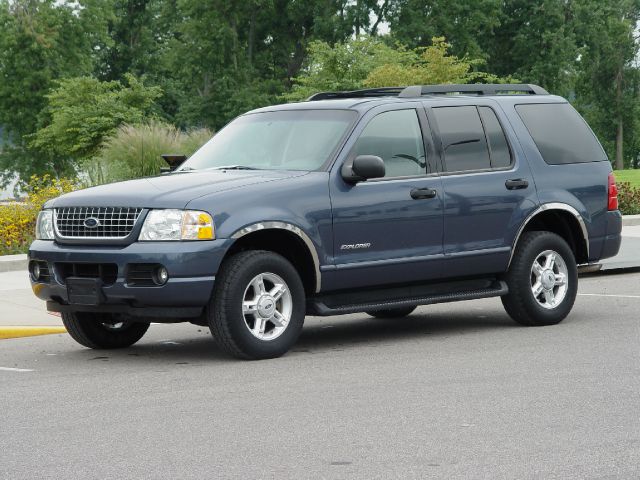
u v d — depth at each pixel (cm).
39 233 980
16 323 1169
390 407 730
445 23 7231
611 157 10194
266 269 930
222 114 7375
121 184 972
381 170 954
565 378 823
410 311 1234
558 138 1140
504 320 1177
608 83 9850
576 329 1082
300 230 941
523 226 1089
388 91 1114
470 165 1064
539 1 7744
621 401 737
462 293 1064
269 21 7581
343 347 1009
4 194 7219
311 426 679
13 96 6894
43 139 4388
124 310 921
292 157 1003
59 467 593
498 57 8019
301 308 952
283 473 571
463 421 684
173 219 900
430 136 1043
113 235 921
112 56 8169
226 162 1033
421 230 1020
